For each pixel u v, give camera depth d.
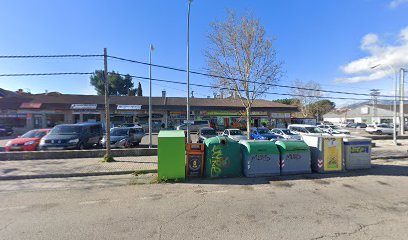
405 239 3.59
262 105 38.53
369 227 4.02
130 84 54.91
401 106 24.77
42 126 30.91
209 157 7.61
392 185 6.77
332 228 3.98
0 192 6.20
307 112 56.34
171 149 7.27
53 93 36.09
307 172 8.19
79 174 8.01
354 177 7.71
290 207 5.02
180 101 37.66
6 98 32.31
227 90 18.41
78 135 12.81
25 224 4.21
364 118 66.62
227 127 35.03
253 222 4.25
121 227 4.07
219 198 5.64
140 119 33.44
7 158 10.43
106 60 10.12
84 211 4.84
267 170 7.85
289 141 8.28
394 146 16.38
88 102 33.09
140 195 5.90
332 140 8.37
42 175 7.80
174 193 6.05
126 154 11.48
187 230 3.94
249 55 17.34
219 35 17.52
